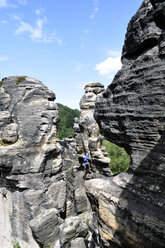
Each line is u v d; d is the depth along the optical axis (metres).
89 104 23.66
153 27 6.62
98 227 7.77
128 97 7.36
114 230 6.72
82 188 24.08
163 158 5.87
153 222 5.42
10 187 17.03
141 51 7.44
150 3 6.73
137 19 7.29
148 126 6.47
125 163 45.03
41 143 17.66
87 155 22.91
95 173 21.61
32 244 15.44
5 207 17.23
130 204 6.38
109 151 54.06
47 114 18.08
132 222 6.07
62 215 20.92
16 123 17.03
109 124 8.52
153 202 5.80
